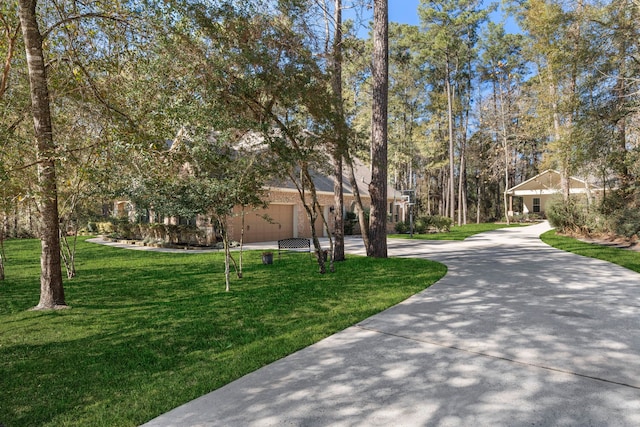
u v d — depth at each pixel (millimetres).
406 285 7516
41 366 3975
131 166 6086
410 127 35531
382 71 11414
